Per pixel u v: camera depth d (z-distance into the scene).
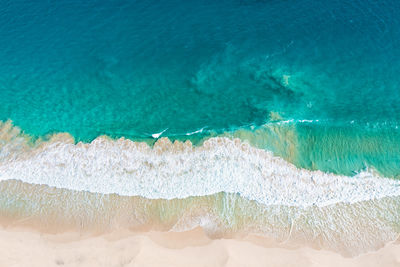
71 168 20.41
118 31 25.94
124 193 19.45
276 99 22.53
